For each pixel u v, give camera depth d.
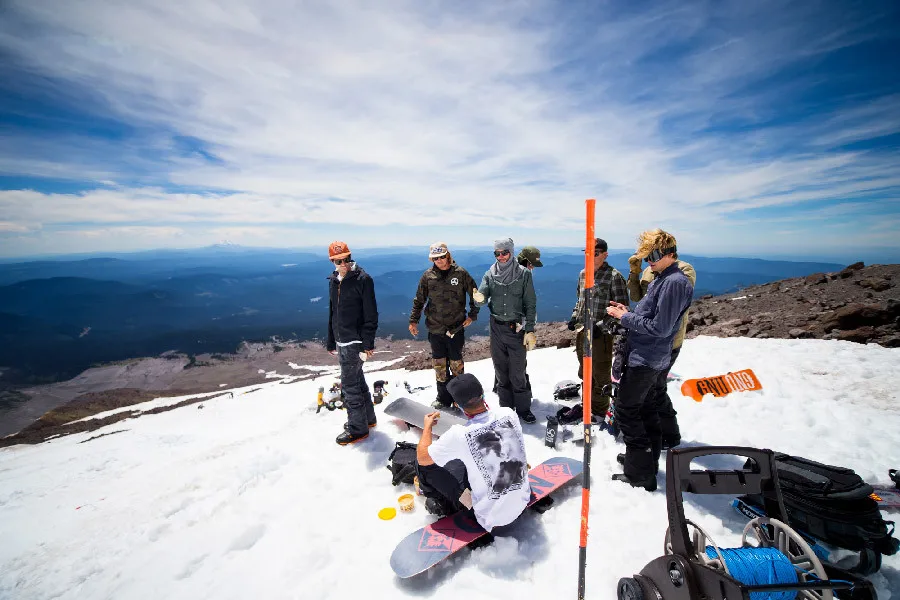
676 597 2.22
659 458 4.33
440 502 3.63
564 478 3.93
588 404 2.54
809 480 2.81
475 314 5.92
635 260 5.10
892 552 2.63
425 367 14.73
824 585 1.94
